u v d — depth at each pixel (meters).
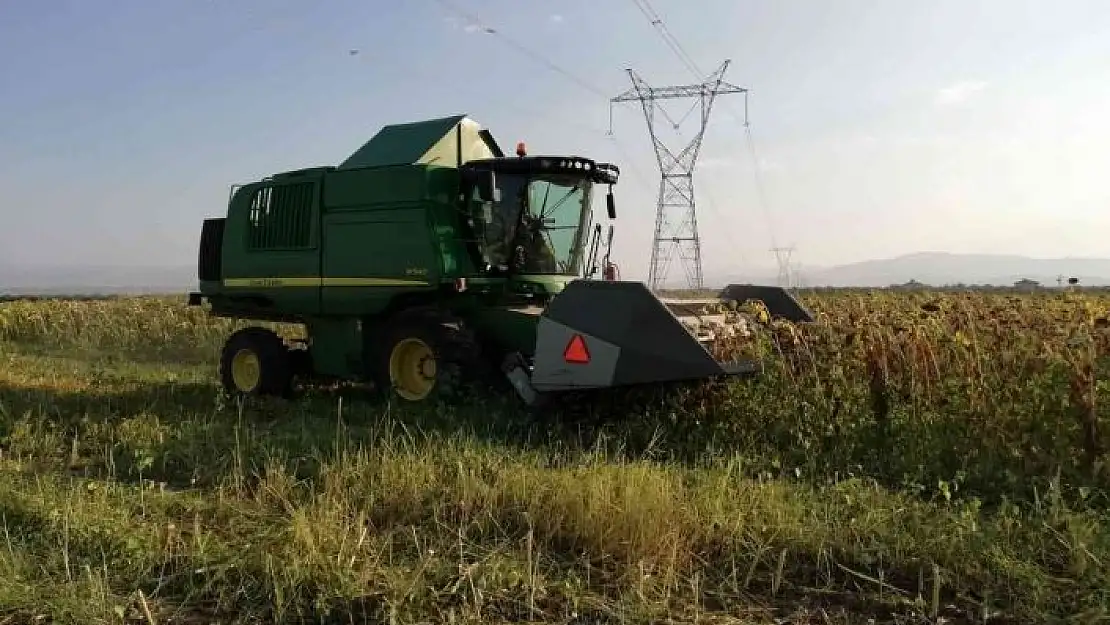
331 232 9.93
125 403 9.32
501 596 3.96
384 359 9.33
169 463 6.46
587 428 7.62
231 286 11.01
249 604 3.93
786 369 7.40
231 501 5.34
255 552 4.33
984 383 6.81
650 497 4.62
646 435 7.18
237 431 7.03
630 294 7.13
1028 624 3.76
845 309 11.86
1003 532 4.61
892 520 4.84
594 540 4.51
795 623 3.80
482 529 4.73
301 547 4.27
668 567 4.16
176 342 18.75
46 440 7.11
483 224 9.40
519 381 7.79
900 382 7.34
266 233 10.61
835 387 7.09
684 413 7.39
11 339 20.80
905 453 6.40
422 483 5.39
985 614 3.81
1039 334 7.54
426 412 8.31
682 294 10.76
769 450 6.64
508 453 6.25
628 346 7.12
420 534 4.75
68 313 21.39
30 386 10.51
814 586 4.20
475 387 8.63
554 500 4.88
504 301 9.56
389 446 6.06
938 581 3.88
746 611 3.92
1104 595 3.88
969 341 7.33
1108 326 7.77
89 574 3.96
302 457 6.33
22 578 4.07
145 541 4.48
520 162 9.35
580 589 4.04
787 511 4.90
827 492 5.39
